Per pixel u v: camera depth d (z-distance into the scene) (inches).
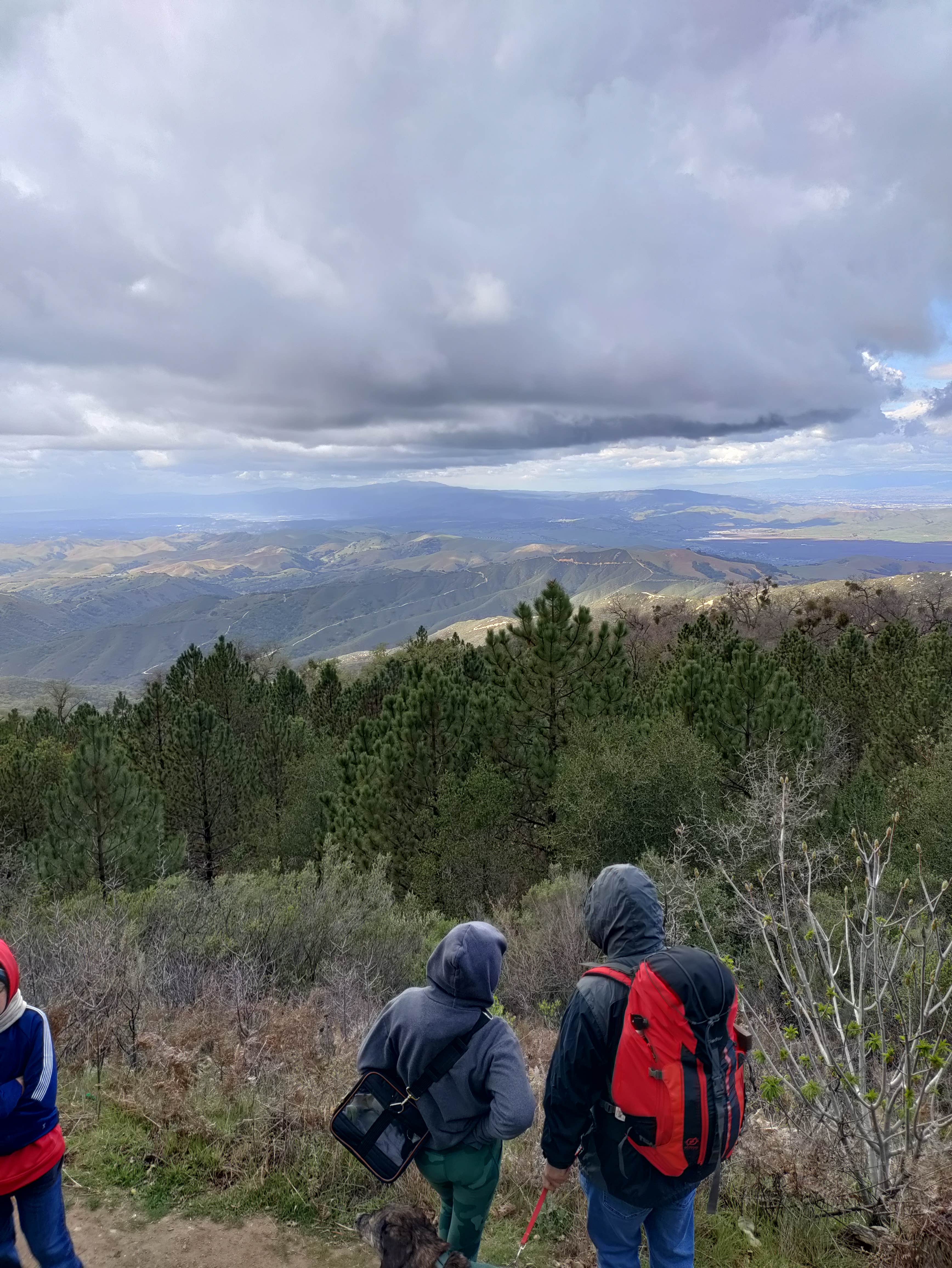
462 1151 121.3
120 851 695.1
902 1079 149.7
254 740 1278.3
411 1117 120.3
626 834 639.8
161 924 423.8
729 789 747.4
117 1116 193.0
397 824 746.2
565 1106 109.5
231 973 337.4
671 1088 101.1
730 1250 148.3
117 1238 151.6
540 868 719.7
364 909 473.7
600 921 116.6
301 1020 247.6
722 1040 105.2
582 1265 145.6
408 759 746.2
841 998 158.1
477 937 117.7
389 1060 123.7
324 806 916.6
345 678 2054.6
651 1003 103.3
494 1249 150.7
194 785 984.9
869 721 1089.4
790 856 394.6
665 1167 103.9
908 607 2276.1
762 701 763.4
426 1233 109.8
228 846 1011.3
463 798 711.1
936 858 551.8
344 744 977.5
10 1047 113.5
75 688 2704.2
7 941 369.7
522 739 775.7
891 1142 154.6
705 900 431.5
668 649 1528.1
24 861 752.3
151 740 1123.9
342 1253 149.1
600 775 657.6
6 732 1298.0
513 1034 119.5
